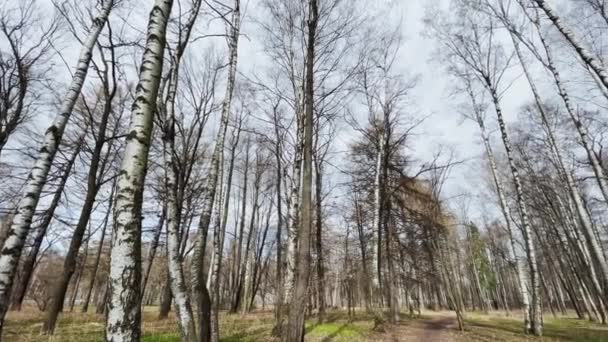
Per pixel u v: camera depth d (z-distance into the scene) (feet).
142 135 13.19
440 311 112.78
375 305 46.75
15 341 28.12
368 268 68.69
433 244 60.64
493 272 151.74
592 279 64.18
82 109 46.21
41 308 77.77
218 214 29.22
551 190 74.28
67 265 35.22
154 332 33.99
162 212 55.67
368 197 64.75
